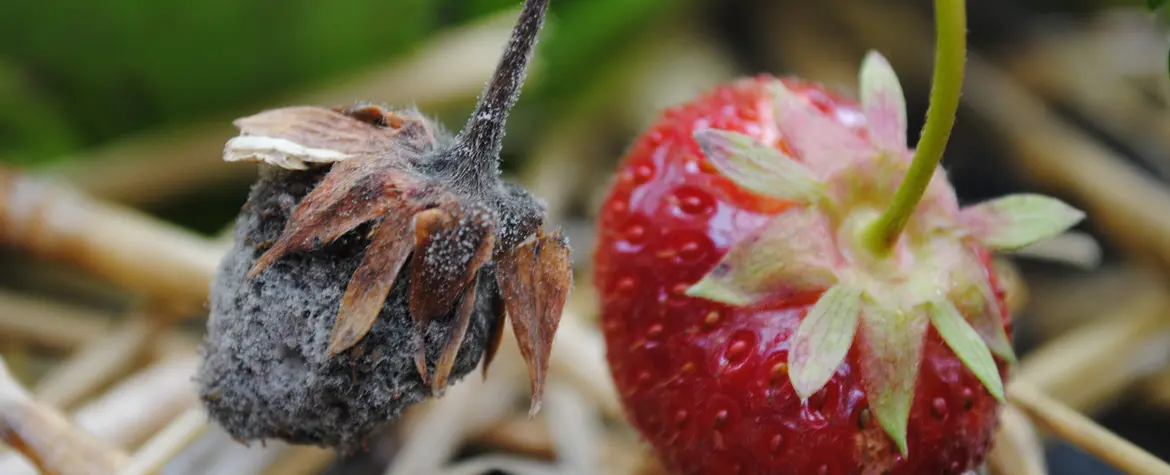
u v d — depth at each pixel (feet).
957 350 0.66
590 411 0.80
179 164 0.89
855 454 0.66
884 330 0.66
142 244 0.81
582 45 0.89
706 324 0.67
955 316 0.66
